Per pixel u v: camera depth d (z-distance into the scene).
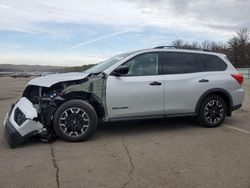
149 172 4.90
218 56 8.00
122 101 6.84
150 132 7.37
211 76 7.67
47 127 6.49
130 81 6.90
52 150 6.03
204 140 6.66
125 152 5.88
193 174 4.81
